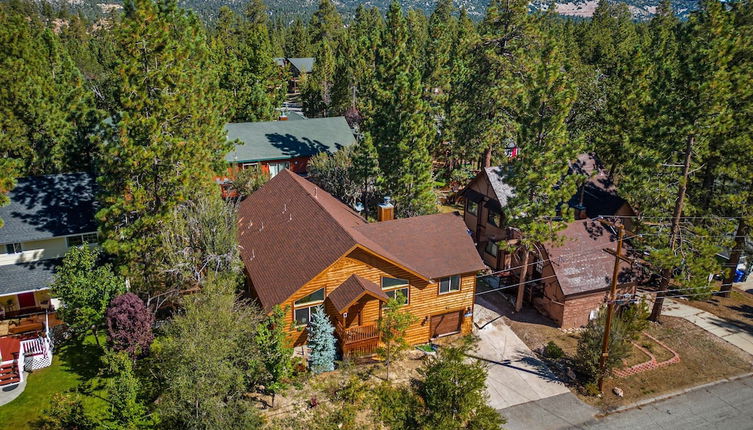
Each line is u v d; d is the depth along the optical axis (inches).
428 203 1502.2
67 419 785.6
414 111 1466.5
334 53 4087.1
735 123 1147.3
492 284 1396.4
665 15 3543.3
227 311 817.5
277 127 2011.6
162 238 1012.5
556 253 1190.9
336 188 1620.3
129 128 1033.5
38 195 1157.7
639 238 1224.8
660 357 1105.4
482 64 1996.8
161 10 1245.7
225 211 1096.2
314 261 970.7
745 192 1222.9
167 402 748.6
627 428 891.4
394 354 983.0
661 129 1152.2
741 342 1178.0
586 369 1010.1
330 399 895.1
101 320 936.9
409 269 1004.6
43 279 1058.7
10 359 913.5
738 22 1258.0
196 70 1314.0
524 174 1139.3
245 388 815.1
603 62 3021.7
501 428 861.2
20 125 1384.1
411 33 3080.7
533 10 2012.8
